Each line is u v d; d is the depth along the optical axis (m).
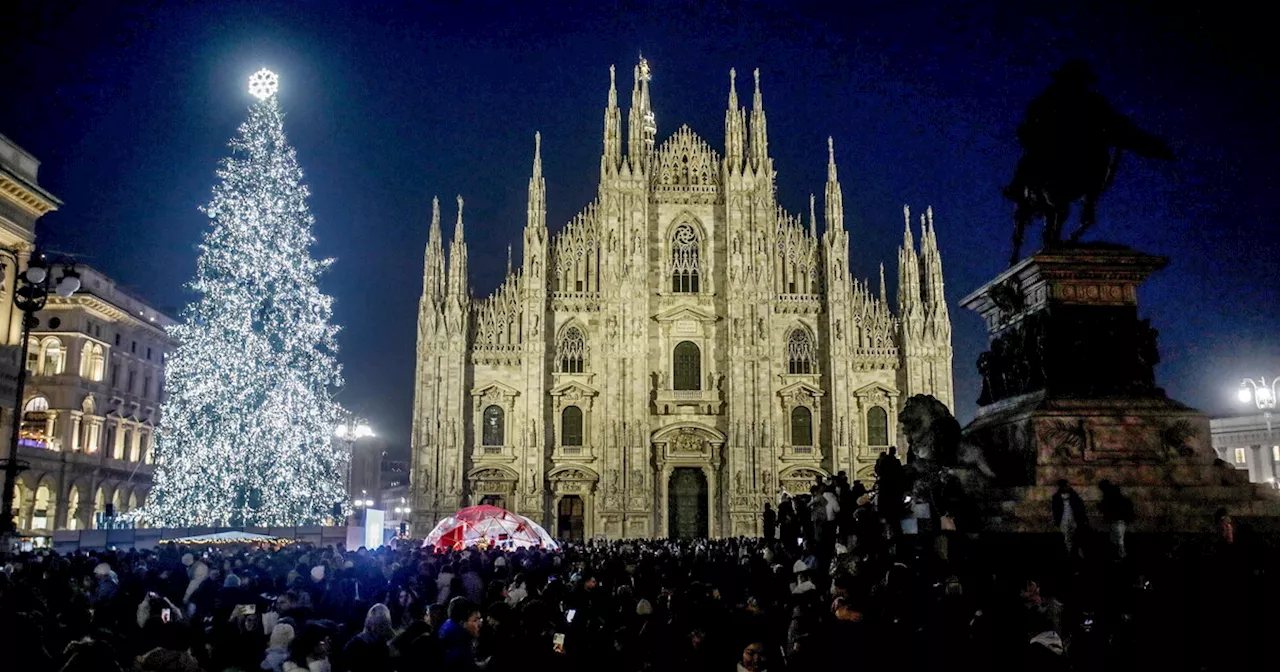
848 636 14.44
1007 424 24.33
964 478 23.94
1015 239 25.80
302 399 68.19
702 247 100.06
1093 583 18.16
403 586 24.09
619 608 20.42
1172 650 15.51
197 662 13.23
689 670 15.21
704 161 101.62
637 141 99.75
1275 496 22.47
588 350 97.69
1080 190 24.72
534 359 95.31
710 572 32.03
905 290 96.75
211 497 64.56
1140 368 24.03
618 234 97.94
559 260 99.31
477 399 95.50
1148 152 24.78
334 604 22.28
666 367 97.31
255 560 32.00
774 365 97.12
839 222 98.00
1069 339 23.97
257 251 66.38
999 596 16.02
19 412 34.25
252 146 67.31
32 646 11.51
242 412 65.12
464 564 31.19
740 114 101.12
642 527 92.69
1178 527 22.06
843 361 95.25
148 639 14.25
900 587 16.23
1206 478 22.78
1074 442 22.92
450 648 14.07
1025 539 21.56
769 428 94.31
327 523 74.69
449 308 95.19
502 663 13.70
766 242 97.69
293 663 14.00
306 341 68.69
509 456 94.75
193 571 24.97
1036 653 13.63
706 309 98.19
